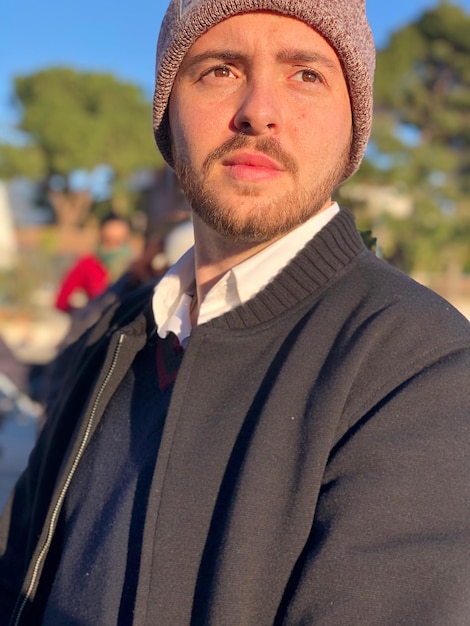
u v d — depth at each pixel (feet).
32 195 94.68
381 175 47.42
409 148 51.83
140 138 95.30
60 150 91.97
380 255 5.49
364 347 3.41
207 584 3.26
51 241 76.74
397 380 3.31
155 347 4.50
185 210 8.50
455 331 3.44
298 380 3.46
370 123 4.23
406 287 3.68
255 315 3.81
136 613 3.34
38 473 5.02
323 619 2.94
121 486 3.90
